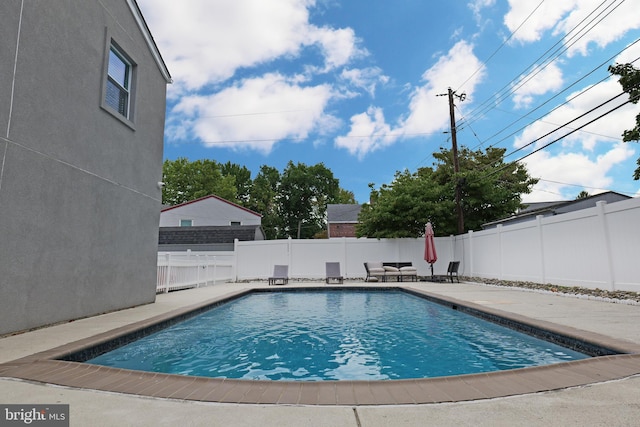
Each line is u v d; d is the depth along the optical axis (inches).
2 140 182.5
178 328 260.8
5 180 184.1
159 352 197.8
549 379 116.3
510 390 107.3
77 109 240.5
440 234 746.8
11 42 188.9
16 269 189.6
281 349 205.5
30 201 199.8
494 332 243.1
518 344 210.8
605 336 173.0
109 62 291.1
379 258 685.9
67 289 228.5
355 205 1445.6
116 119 288.4
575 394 103.7
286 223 2046.0
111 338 185.5
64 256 226.2
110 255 276.8
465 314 298.8
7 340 173.0
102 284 265.7
